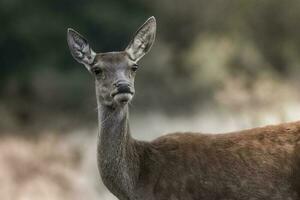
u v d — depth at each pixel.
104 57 12.68
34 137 36.66
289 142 12.30
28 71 45.66
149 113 34.72
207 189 12.33
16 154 29.97
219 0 48.31
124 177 12.38
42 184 25.80
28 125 39.66
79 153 28.53
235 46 45.03
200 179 12.33
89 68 12.96
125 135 12.37
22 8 46.91
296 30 47.50
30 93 43.81
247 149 12.37
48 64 46.25
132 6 49.06
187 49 47.78
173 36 48.81
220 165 12.34
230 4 48.12
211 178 12.32
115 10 47.81
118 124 12.34
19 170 27.44
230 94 25.80
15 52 46.50
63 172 26.56
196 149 12.48
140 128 26.73
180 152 12.49
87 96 43.12
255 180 12.25
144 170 12.46
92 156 27.03
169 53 46.78
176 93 41.06
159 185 12.38
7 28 46.34
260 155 12.30
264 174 12.24
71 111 42.06
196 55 44.94
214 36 47.59
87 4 47.72
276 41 47.22
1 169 27.75
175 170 12.38
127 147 12.38
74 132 36.09
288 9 47.44
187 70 44.97
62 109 42.41
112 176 12.41
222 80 41.16
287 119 19.19
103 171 12.46
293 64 46.56
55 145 31.72
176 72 45.19
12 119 40.03
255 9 47.53
